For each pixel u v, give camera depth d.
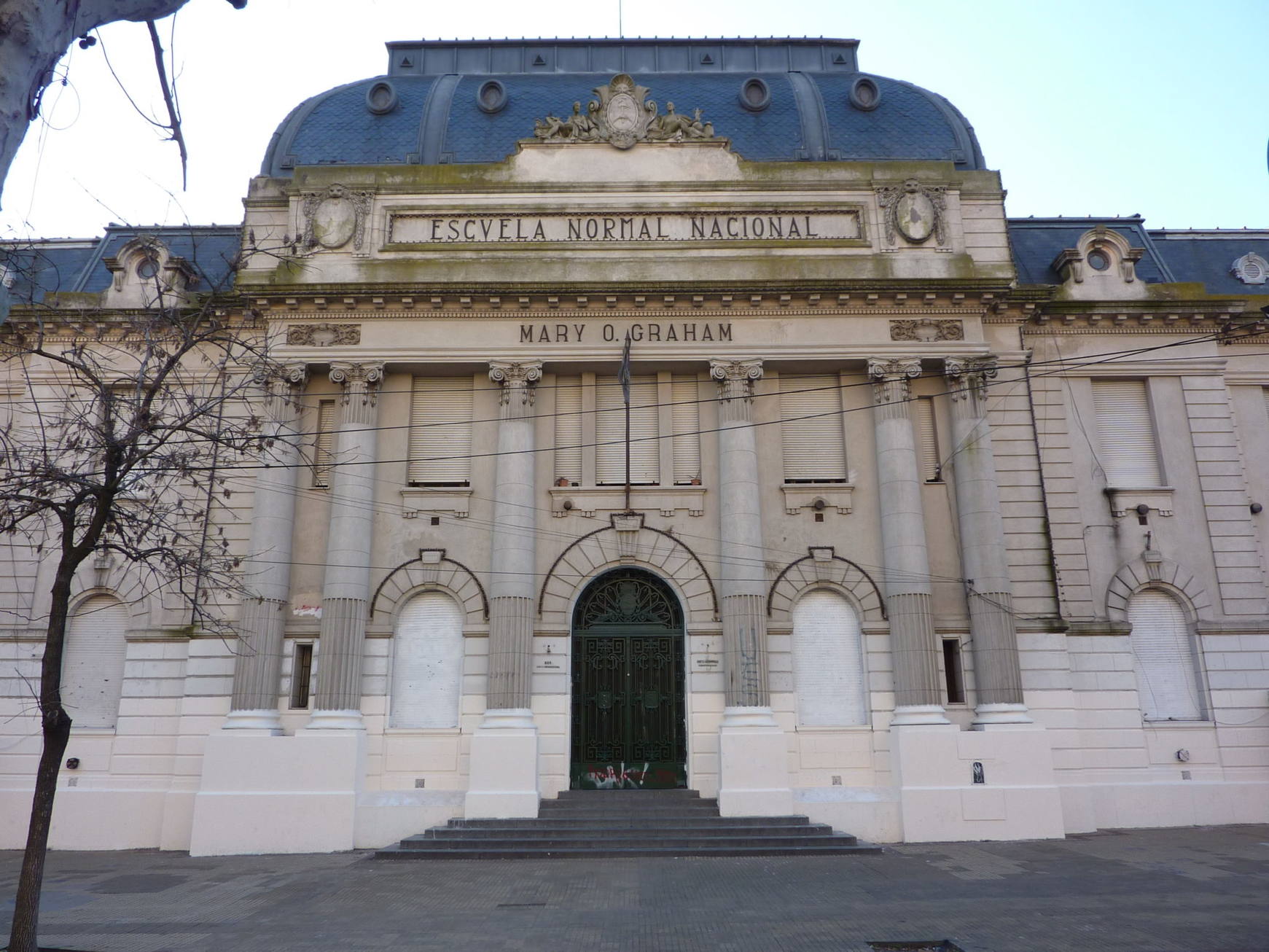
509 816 22.95
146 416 15.50
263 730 23.61
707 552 25.72
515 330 26.36
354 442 25.56
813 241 27.00
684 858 20.75
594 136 27.75
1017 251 31.16
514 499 25.31
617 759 24.88
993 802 23.30
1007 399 26.81
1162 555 27.09
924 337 26.42
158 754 25.11
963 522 25.67
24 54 6.98
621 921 14.71
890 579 25.12
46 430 26.08
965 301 26.44
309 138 30.30
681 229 27.20
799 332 26.38
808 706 24.94
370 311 26.25
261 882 18.69
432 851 21.22
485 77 32.50
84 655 26.36
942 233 27.06
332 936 13.98
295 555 25.50
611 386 26.97
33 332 27.00
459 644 25.27
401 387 26.61
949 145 30.03
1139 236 32.41
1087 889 16.72
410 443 26.39
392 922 14.86
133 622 26.03
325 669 24.08
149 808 24.69
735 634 24.53
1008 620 24.73
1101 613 26.59
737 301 26.34
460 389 26.84
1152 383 28.45
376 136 30.25
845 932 13.88
